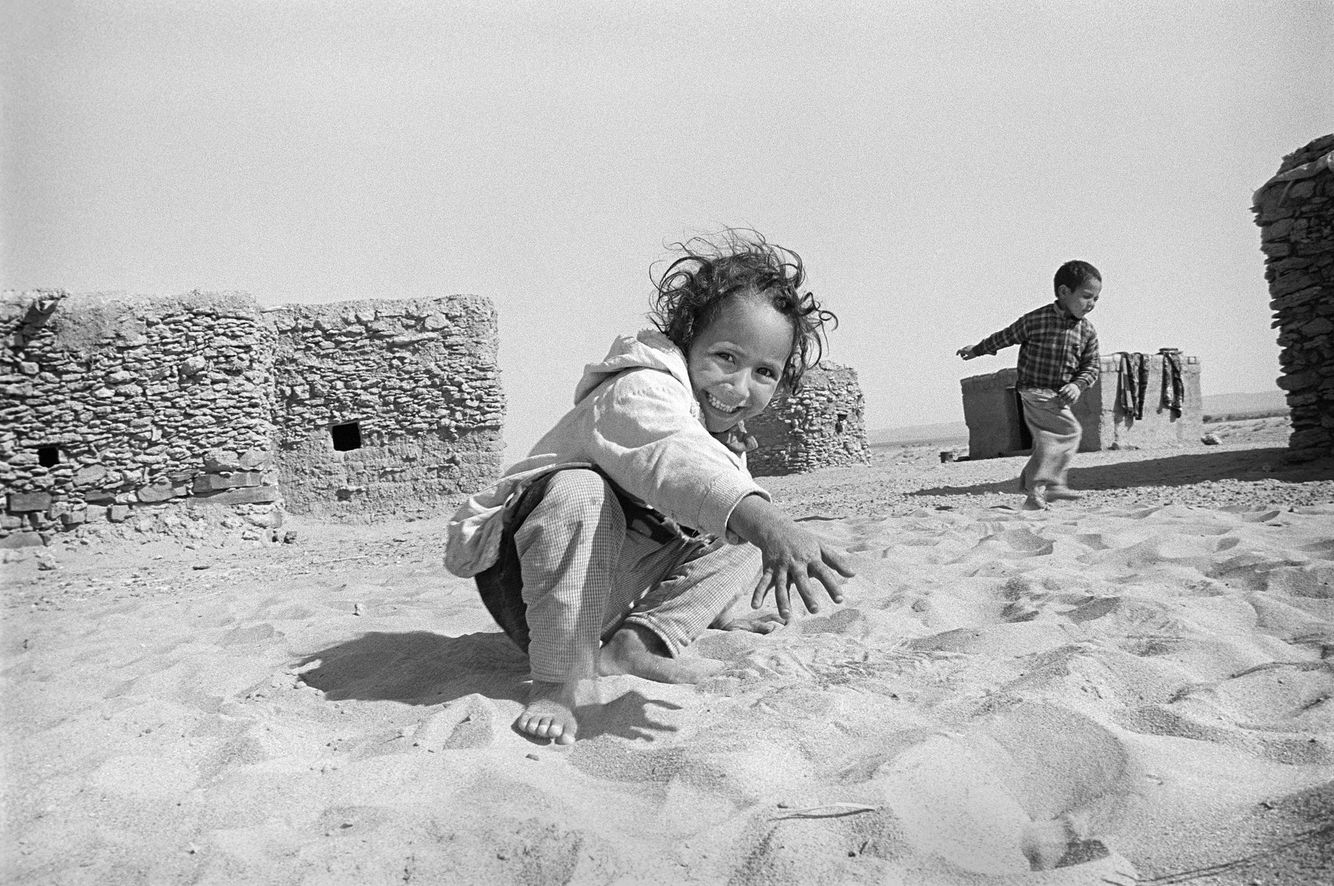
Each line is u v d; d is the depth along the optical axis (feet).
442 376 53.67
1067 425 23.32
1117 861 4.96
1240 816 5.32
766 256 9.17
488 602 9.56
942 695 7.99
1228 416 138.21
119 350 42.65
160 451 42.78
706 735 7.34
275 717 9.00
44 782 7.13
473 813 6.05
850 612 11.10
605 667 9.30
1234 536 14.47
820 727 7.33
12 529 40.73
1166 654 8.78
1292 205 32.58
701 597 9.43
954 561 14.76
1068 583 12.15
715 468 7.63
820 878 5.05
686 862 5.35
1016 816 5.74
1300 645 9.05
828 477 59.21
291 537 43.60
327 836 5.95
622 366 8.78
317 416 52.85
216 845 5.79
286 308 52.90
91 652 12.82
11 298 41.29
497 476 53.88
